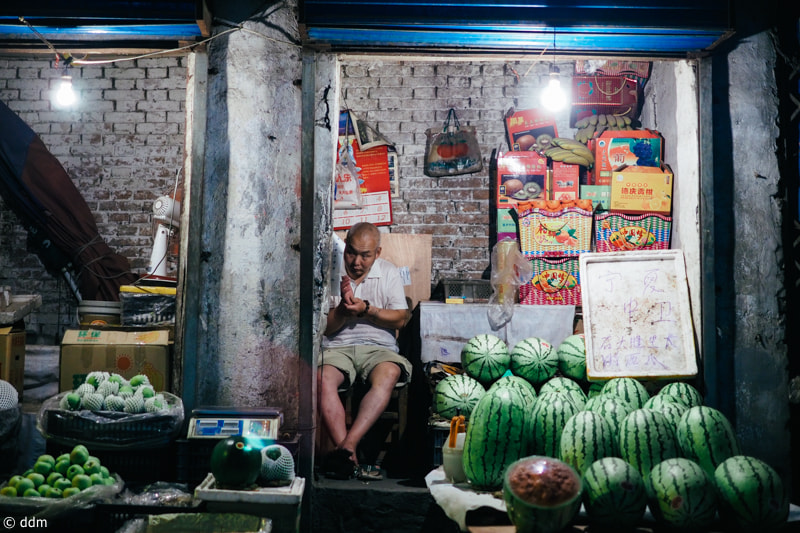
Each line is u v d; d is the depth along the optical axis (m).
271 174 4.18
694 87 4.43
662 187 5.05
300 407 4.12
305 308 4.14
